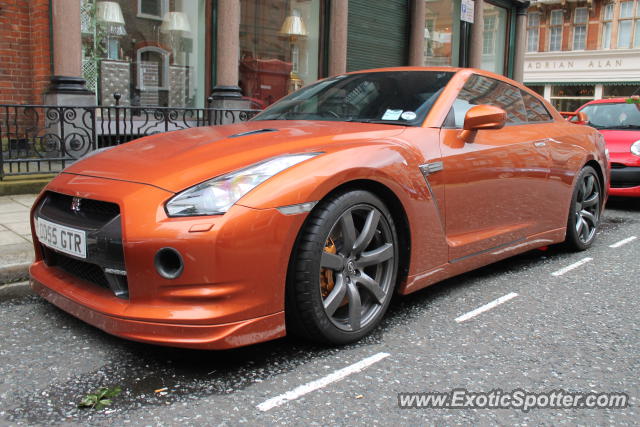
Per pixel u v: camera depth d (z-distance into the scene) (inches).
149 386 87.0
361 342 105.3
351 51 420.8
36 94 285.0
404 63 464.4
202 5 330.3
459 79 138.8
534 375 93.7
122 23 302.8
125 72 306.3
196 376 90.5
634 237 209.3
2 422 76.2
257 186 90.4
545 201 158.9
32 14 281.3
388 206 111.2
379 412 80.8
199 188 90.0
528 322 118.0
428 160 116.4
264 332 91.0
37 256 115.8
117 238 89.2
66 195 103.3
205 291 85.8
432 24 482.6
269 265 89.7
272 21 364.5
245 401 82.9
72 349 99.8
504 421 79.3
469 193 127.0
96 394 83.7
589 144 182.2
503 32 568.1
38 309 118.9
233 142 107.7
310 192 93.0
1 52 278.4
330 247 99.6
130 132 274.8
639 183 265.9
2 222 179.9
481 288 141.3
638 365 98.3
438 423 78.4
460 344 105.6
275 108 148.7
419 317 119.4
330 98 142.6
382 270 109.9
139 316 87.2
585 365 97.9
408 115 127.1
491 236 136.4
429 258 118.2
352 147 105.0
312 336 98.8
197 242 84.9
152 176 95.3
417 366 95.8
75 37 269.1
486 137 135.5
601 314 123.8
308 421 77.9
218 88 327.3
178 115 303.4
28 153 256.7
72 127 270.7
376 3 432.8
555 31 1245.7
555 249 185.9
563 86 1259.8
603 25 1190.3
